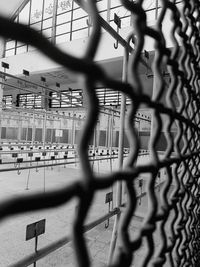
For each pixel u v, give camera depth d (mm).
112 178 245
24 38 144
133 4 286
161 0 367
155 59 379
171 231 501
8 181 4477
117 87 246
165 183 438
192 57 531
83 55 204
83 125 224
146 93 321
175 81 437
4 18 132
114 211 1547
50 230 2361
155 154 375
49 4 8258
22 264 1248
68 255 1914
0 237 2176
